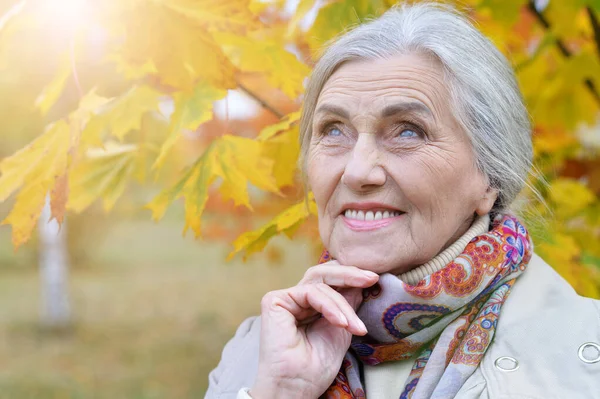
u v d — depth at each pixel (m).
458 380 1.21
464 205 1.31
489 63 1.32
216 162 1.72
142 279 14.52
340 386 1.32
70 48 1.69
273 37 2.09
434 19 1.32
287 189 2.56
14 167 1.63
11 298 11.91
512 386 1.18
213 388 1.54
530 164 1.45
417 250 1.28
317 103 1.38
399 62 1.28
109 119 1.77
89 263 16.27
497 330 1.28
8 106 3.10
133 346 8.62
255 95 2.13
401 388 1.33
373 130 1.28
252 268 16.02
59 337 9.01
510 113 1.35
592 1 2.13
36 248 14.93
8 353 8.16
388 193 1.27
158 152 2.11
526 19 2.56
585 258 2.18
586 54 2.29
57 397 6.54
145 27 1.55
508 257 1.30
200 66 1.59
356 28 1.39
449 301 1.25
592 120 2.73
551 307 1.30
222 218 3.46
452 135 1.28
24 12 1.67
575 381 1.17
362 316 1.32
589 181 2.69
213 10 1.60
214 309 11.13
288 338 1.28
